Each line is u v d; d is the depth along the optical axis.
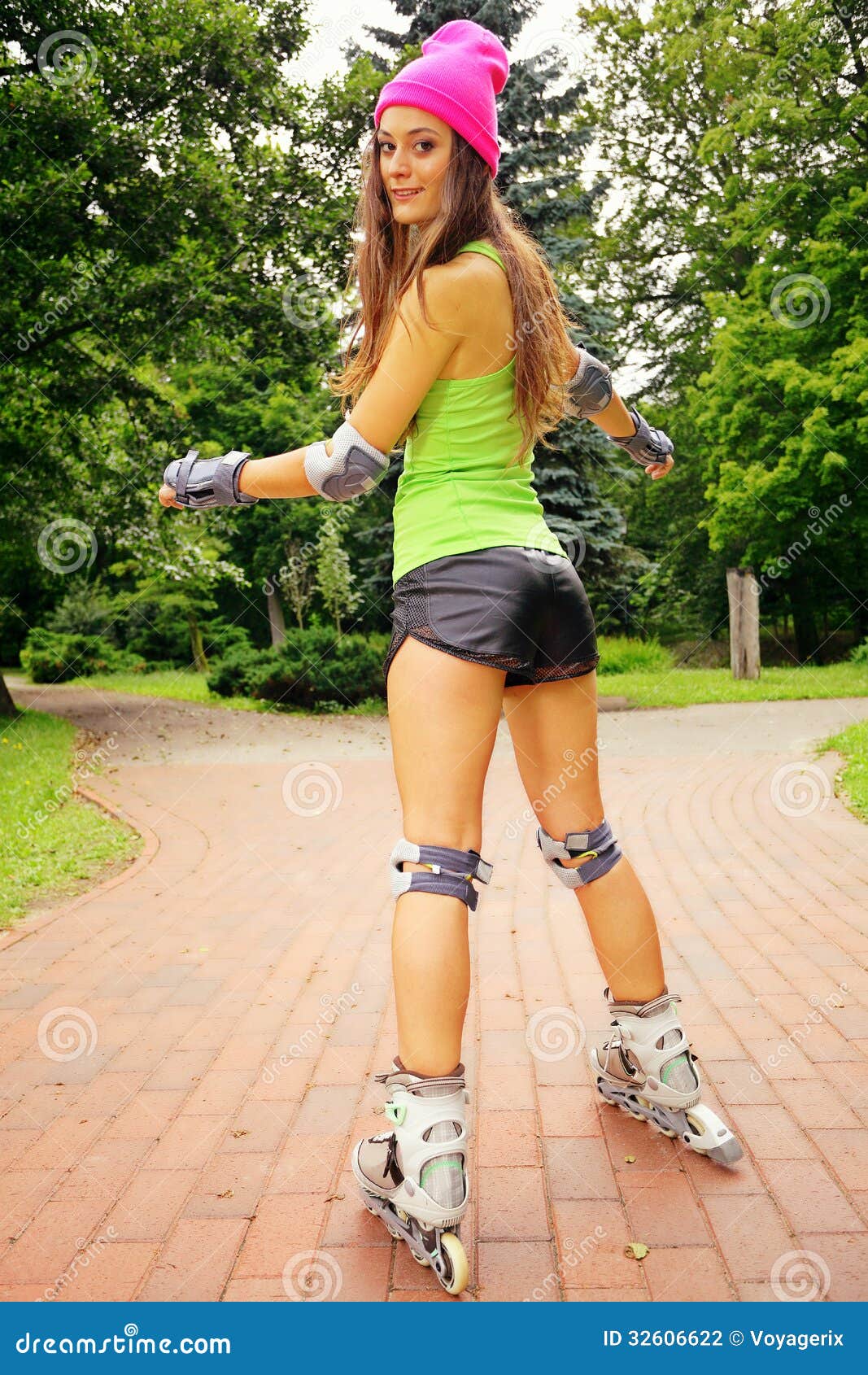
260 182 14.12
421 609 1.95
